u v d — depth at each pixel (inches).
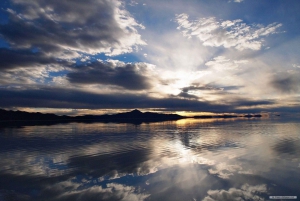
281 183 331.9
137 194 303.6
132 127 1475.1
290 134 923.4
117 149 627.2
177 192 307.9
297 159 472.4
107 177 376.8
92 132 1120.8
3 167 444.5
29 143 745.6
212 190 312.0
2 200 291.4
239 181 344.2
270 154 525.0
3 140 826.8
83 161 489.7
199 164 448.8
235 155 522.3
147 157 521.0
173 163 461.4
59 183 349.7
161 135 964.6
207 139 810.8
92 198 293.6
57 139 848.3
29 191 319.9
